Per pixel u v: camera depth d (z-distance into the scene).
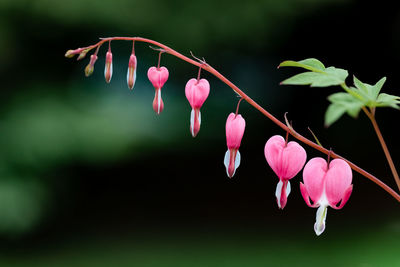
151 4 11.62
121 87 13.57
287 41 15.63
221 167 16.70
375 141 16.52
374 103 1.93
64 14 11.04
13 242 12.04
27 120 10.86
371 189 14.71
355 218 12.72
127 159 14.59
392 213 12.95
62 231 12.79
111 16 11.35
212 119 15.98
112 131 11.21
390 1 14.85
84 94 12.01
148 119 12.55
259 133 16.75
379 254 10.12
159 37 12.88
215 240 11.67
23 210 10.36
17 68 11.80
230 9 12.12
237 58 15.73
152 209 14.48
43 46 12.19
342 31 15.48
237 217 13.57
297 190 15.20
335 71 2.06
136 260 10.47
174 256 10.61
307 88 16.58
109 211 14.36
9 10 11.09
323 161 2.20
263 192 15.49
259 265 9.81
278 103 16.69
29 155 10.70
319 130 16.70
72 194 14.02
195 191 15.73
